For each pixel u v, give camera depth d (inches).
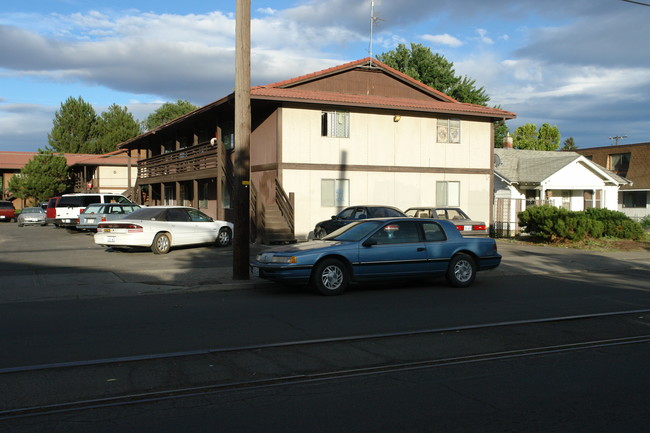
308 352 266.2
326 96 884.0
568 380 227.0
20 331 306.8
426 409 193.8
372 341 288.0
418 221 472.1
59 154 2132.1
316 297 427.8
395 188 950.4
